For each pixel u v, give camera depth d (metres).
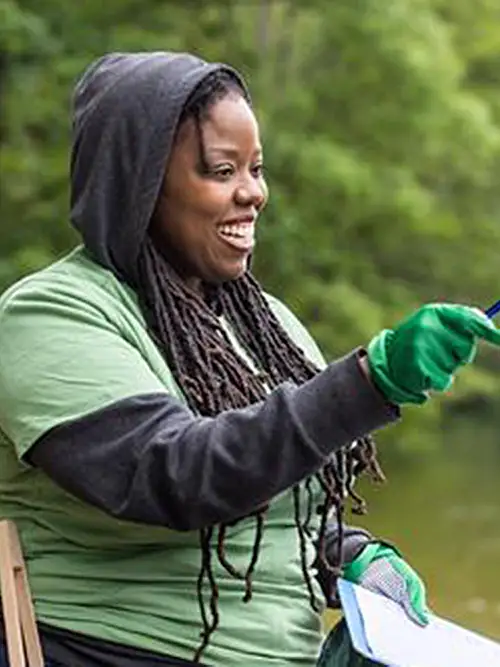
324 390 3.52
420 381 3.46
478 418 34.47
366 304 23.30
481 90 28.38
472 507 21.84
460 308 3.49
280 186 22.92
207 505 3.54
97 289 3.84
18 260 18.66
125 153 3.85
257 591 3.91
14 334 3.79
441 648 3.91
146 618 3.82
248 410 3.58
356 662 3.88
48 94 19.91
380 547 4.30
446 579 16.48
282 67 24.03
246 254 3.99
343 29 23.69
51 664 3.85
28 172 19.56
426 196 24.86
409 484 24.27
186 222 3.92
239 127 3.92
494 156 27.06
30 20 19.28
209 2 22.17
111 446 3.61
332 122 24.75
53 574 3.87
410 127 24.58
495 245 28.16
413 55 23.92
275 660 3.90
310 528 4.14
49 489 3.85
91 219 3.88
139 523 3.63
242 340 4.20
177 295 3.90
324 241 23.52
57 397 3.68
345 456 4.05
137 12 21.11
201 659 3.82
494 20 29.06
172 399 3.68
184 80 3.85
